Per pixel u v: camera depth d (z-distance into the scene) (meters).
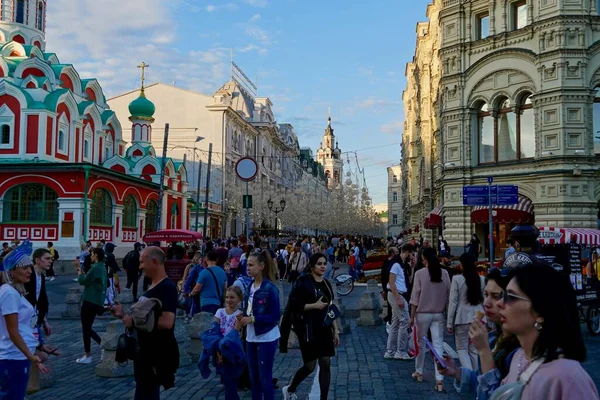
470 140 31.62
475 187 18.59
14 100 41.59
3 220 38.03
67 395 9.20
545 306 3.01
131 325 6.32
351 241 53.19
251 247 21.41
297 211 78.12
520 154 29.89
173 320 6.43
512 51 29.64
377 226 131.25
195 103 69.94
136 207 45.81
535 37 28.88
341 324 15.52
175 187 53.91
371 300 17.25
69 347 13.67
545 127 28.33
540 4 28.69
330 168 175.62
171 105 70.25
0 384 6.42
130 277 22.73
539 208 28.45
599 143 28.02
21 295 6.79
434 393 9.27
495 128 30.77
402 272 12.59
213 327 8.00
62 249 36.97
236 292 8.04
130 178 43.22
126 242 43.91
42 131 41.31
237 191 68.81
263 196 72.75
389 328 12.77
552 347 2.97
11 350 6.47
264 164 86.88
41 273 9.72
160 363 6.34
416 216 68.31
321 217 83.06
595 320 15.38
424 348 10.06
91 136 49.22
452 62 32.34
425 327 10.02
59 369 11.27
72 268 36.78
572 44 27.81
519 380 3.06
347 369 11.17
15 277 6.77
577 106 27.62
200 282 12.30
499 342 4.07
